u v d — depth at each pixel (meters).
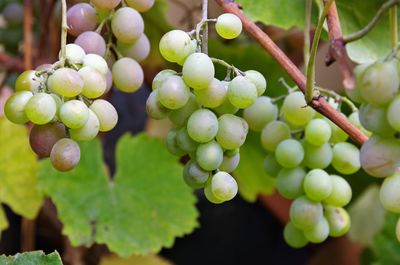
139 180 0.79
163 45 0.53
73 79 0.52
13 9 0.87
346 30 0.67
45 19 0.80
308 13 0.65
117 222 0.76
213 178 0.53
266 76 0.80
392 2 0.50
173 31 0.53
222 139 0.54
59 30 0.81
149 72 0.86
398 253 0.83
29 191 0.76
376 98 0.48
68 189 0.76
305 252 1.08
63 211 0.75
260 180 0.84
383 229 0.83
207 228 1.06
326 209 0.62
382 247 0.83
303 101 0.61
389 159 0.51
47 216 0.91
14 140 0.77
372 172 0.51
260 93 0.55
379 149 0.51
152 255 0.85
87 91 0.54
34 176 0.76
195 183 0.55
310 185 0.60
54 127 0.53
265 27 0.89
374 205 0.98
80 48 0.55
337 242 0.99
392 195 0.54
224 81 0.55
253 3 0.68
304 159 0.62
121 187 0.79
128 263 0.84
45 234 0.93
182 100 0.52
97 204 0.77
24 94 0.53
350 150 0.62
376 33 0.67
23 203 0.76
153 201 0.78
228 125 0.54
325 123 0.61
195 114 0.53
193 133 0.53
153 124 0.94
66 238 0.85
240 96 0.53
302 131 0.63
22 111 0.53
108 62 0.60
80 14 0.58
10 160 0.76
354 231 0.98
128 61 0.59
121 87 0.59
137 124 1.04
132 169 0.79
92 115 0.54
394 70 0.48
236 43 0.83
